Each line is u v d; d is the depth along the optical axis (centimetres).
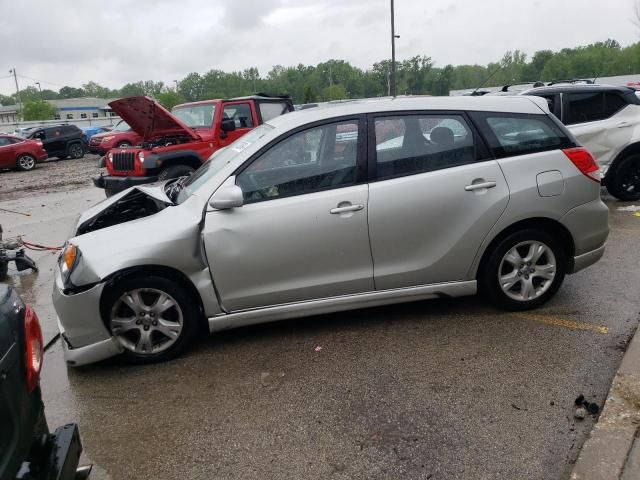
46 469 199
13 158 2128
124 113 992
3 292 208
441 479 269
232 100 1039
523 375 354
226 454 298
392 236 404
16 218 1103
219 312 398
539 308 451
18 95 9056
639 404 304
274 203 392
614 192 827
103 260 372
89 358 382
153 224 390
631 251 591
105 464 296
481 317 441
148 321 393
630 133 802
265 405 339
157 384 373
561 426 302
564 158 426
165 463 294
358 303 414
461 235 412
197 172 471
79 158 2644
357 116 409
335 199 395
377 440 300
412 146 411
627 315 432
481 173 412
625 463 262
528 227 429
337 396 344
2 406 178
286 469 283
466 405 326
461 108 420
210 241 384
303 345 413
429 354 388
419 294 421
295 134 404
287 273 397
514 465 275
